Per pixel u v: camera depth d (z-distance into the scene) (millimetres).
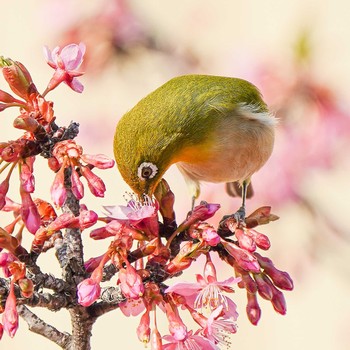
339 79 10719
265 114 10648
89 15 11078
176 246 7004
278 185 11469
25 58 14109
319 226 11609
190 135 10094
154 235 6777
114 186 15211
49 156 6637
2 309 6312
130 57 11219
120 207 6766
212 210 6938
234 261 6922
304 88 10789
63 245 6715
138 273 6559
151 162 9484
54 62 7012
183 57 11344
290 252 11766
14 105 6738
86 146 12125
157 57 11305
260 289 6852
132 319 15078
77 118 12195
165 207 7031
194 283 6543
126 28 11078
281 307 6879
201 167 10797
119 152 9398
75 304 6574
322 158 11234
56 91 13852
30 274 6496
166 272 6648
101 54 11172
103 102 11750
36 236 6527
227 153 10578
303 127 11148
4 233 6426
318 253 11703
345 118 10711
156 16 11414
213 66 11242
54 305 6477
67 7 11055
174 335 6414
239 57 11078
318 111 10914
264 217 7285
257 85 10898
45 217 6969
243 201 11211
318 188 11578
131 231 6723
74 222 6504
